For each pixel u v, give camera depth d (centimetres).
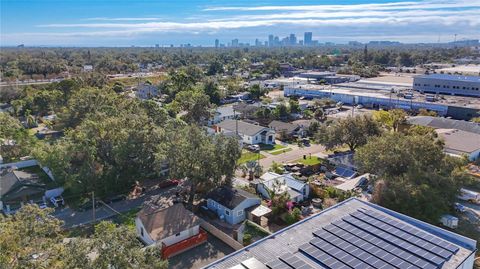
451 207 3859
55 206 4172
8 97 9969
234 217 3822
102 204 4238
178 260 3203
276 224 3816
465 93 10675
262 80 15162
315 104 9706
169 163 4312
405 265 2225
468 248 2469
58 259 2262
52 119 7756
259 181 4578
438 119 7131
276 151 6234
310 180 4825
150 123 4909
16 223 2334
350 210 3038
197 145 4128
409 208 3425
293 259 2309
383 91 11388
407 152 3797
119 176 4375
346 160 5350
